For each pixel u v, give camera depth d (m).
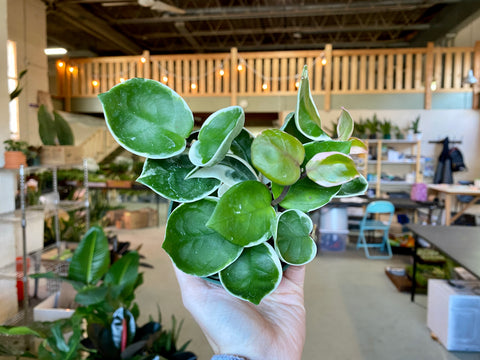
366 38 11.41
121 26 9.98
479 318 2.74
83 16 8.05
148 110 0.46
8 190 2.84
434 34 9.14
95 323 1.39
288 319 0.67
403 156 7.04
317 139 0.48
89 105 8.55
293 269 0.72
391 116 7.50
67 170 5.80
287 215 0.49
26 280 2.57
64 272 2.97
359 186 0.52
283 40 11.92
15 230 2.98
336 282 4.25
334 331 3.10
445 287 2.91
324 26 9.70
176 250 0.48
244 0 8.85
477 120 7.28
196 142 0.44
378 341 2.95
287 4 8.56
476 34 9.05
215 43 12.14
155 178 0.48
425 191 6.37
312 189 0.49
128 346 1.32
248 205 0.46
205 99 8.07
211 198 0.50
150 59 8.21
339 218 5.48
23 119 6.32
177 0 8.29
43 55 6.92
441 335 2.88
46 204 3.46
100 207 5.52
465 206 6.64
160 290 3.88
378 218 6.96
